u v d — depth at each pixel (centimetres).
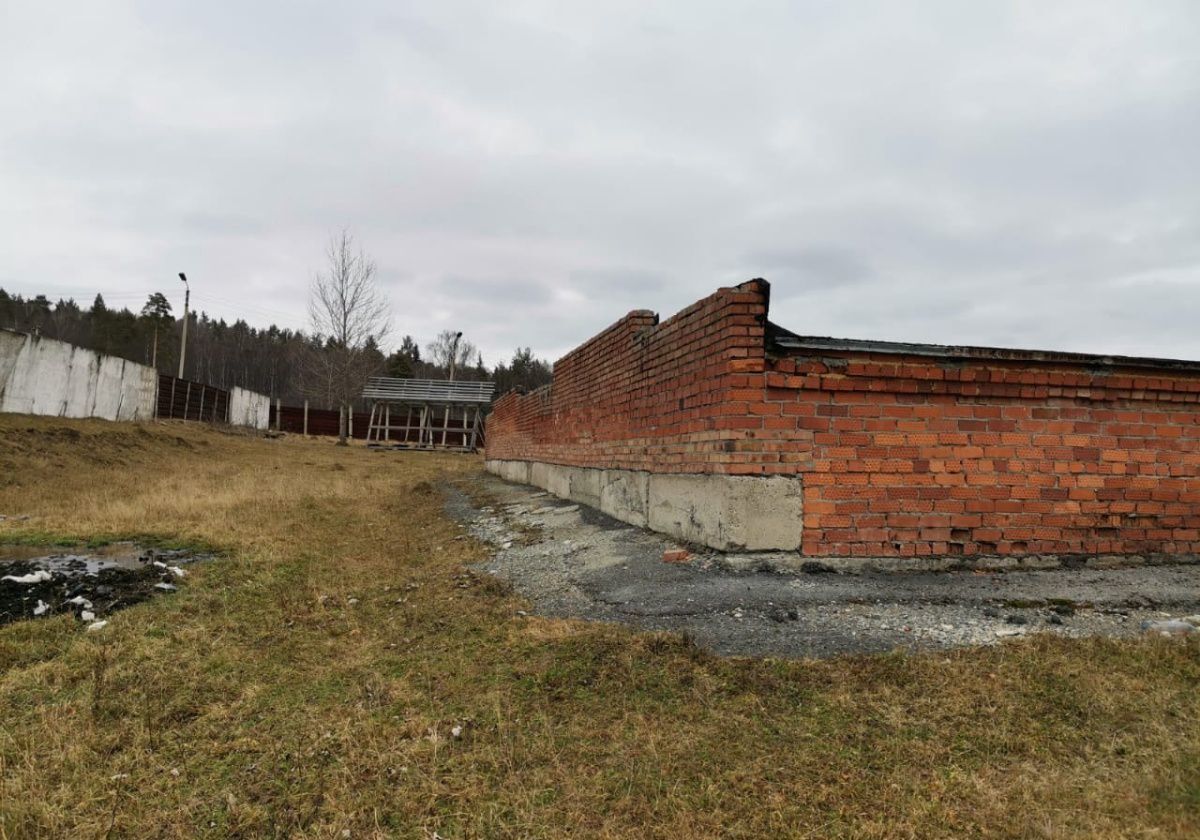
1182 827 201
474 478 1798
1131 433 512
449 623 438
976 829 209
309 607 495
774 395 483
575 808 229
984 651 332
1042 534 495
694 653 338
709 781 238
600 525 748
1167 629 363
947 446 491
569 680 325
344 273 3678
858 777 238
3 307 6781
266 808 237
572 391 1027
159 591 540
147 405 2467
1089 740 254
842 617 387
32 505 1016
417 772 255
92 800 242
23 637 419
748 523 478
